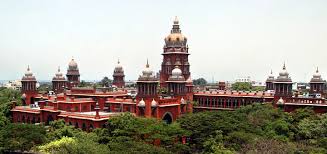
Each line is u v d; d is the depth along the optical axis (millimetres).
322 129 89188
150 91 109125
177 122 100250
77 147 73875
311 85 138125
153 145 83062
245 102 132000
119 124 93188
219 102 137625
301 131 90438
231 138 83750
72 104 112500
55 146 80562
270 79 157125
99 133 93312
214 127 91562
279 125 90688
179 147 86562
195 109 139875
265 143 77625
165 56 145250
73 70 168625
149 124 93375
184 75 141250
